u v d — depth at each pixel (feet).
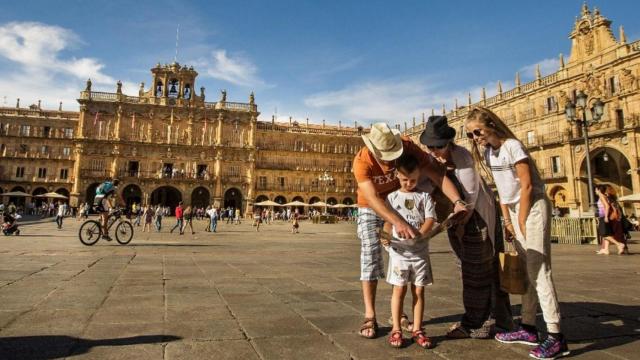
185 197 227.20
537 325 15.26
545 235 12.74
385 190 14.82
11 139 233.35
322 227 143.84
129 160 223.92
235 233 94.12
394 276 13.23
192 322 14.53
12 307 16.21
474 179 14.24
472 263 13.89
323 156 262.06
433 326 14.99
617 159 137.80
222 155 235.40
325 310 16.81
